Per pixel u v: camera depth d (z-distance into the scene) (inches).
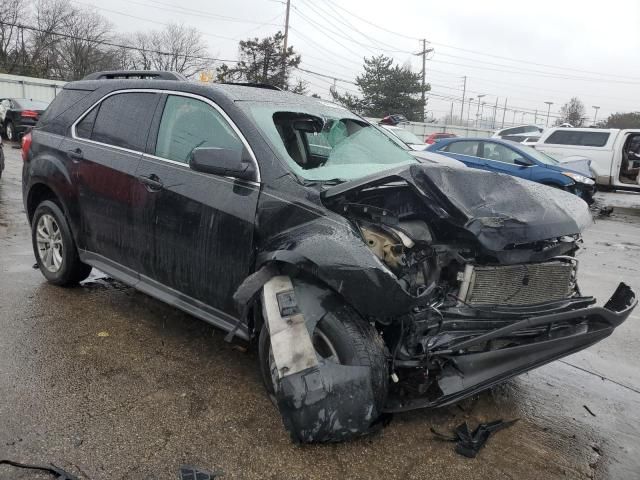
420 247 116.2
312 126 153.1
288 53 1513.3
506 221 116.0
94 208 167.3
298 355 107.7
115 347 150.8
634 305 130.2
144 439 110.8
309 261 108.0
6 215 311.0
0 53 1964.8
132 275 161.2
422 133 1578.5
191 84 150.2
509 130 1023.6
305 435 106.2
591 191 469.4
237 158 127.1
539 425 127.7
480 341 111.9
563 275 131.9
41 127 195.5
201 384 134.0
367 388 106.3
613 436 125.3
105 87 177.2
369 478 103.9
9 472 97.7
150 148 152.6
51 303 179.3
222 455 107.5
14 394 123.5
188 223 137.3
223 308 134.6
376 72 2027.6
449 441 117.6
